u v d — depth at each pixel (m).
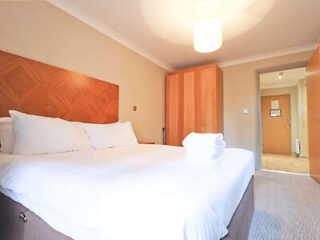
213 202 0.55
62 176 0.74
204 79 3.21
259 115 3.26
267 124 5.44
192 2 1.81
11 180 0.89
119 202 0.52
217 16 2.02
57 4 1.80
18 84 1.50
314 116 2.36
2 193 1.00
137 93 2.95
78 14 1.99
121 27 2.31
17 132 1.25
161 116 3.57
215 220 0.53
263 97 5.51
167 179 0.69
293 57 2.93
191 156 1.08
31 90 1.59
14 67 1.48
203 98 3.20
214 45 1.98
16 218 0.91
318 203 1.75
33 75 1.60
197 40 1.88
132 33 2.46
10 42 1.47
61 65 1.84
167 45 2.82
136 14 2.04
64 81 1.85
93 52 2.19
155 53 3.13
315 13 1.98
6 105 1.43
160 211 0.46
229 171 0.89
